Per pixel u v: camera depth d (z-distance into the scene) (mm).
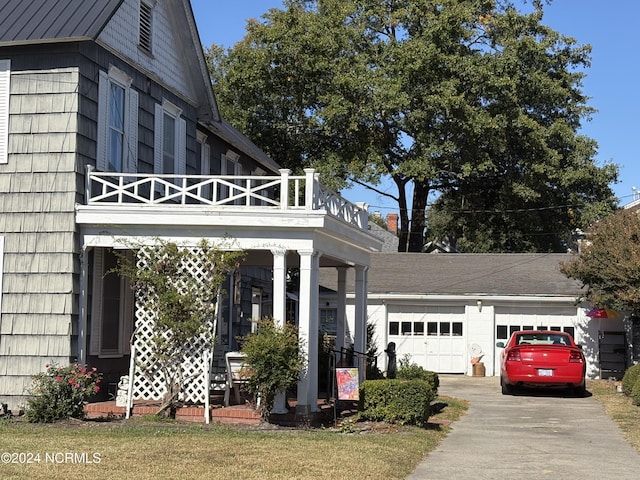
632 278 22625
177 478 9609
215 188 15422
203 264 15125
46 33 15195
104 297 17109
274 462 10703
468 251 58250
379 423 15016
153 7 18844
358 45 40750
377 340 30266
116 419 14508
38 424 13750
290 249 15219
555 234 44469
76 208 15312
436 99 36469
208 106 21312
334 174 39656
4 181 15586
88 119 15859
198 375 14852
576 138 40781
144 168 18312
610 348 28750
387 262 32969
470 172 39156
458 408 18906
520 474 10977
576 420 16984
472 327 29828
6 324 15414
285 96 41156
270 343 14320
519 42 39094
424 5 39219
